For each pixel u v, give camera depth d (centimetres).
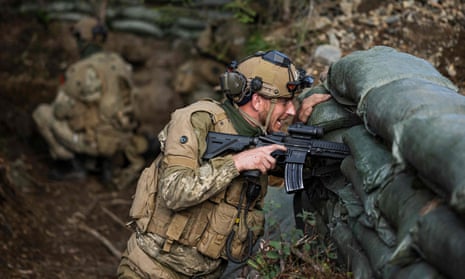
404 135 199
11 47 816
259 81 267
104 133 618
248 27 586
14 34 834
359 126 262
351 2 500
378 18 482
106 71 618
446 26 457
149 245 278
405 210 197
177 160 262
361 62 264
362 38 473
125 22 828
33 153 680
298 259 291
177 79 673
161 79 796
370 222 227
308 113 303
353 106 275
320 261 279
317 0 510
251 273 312
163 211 275
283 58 272
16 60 800
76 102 613
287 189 259
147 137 682
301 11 519
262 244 301
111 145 622
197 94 654
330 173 279
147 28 820
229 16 730
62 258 484
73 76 613
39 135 694
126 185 632
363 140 246
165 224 275
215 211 274
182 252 276
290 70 271
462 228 168
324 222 292
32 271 448
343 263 266
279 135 270
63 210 570
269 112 272
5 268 438
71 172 638
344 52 467
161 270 278
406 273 191
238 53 609
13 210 516
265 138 269
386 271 206
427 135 186
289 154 264
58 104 617
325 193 289
